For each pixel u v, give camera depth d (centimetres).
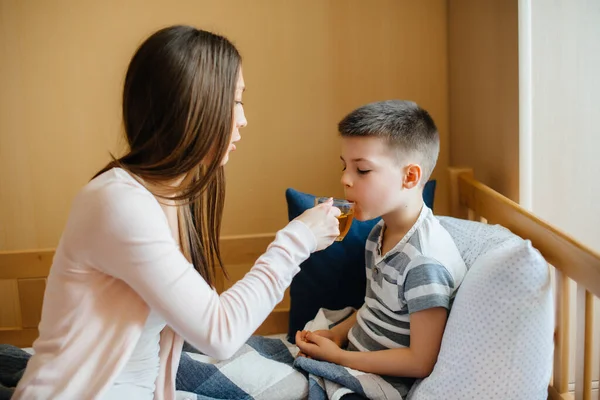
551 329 111
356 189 127
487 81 163
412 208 130
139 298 99
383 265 131
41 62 184
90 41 185
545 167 146
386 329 131
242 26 188
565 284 120
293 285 164
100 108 189
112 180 96
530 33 141
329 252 160
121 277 95
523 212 131
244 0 187
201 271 121
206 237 123
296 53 191
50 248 189
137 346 107
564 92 143
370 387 123
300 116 195
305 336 140
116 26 184
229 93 99
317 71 193
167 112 96
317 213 112
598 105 144
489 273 113
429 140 131
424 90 196
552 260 121
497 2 153
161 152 98
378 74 194
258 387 129
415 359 122
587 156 146
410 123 127
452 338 115
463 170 169
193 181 104
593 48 142
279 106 194
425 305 120
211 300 98
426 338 121
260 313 103
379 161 124
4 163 191
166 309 95
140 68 97
